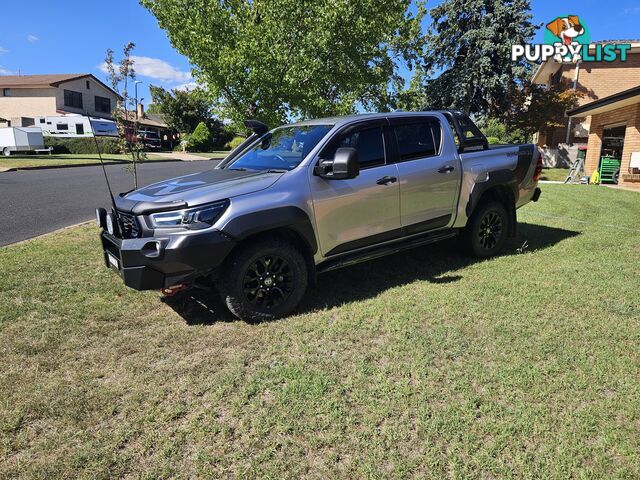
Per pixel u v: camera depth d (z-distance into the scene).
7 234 7.23
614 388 2.76
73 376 3.01
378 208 4.42
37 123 36.03
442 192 4.93
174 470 2.19
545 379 2.86
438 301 4.17
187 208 3.49
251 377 2.98
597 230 7.05
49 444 2.37
